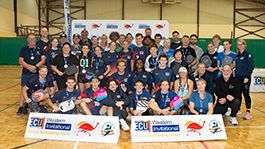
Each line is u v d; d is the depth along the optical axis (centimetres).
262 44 1683
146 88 594
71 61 594
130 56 664
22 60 588
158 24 1146
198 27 2158
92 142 446
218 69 623
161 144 440
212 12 2155
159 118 460
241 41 612
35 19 2152
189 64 629
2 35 1658
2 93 913
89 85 604
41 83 556
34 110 535
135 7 2161
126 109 536
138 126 455
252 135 493
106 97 511
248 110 612
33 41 593
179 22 2159
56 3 2189
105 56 657
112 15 2173
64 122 463
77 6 2169
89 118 459
